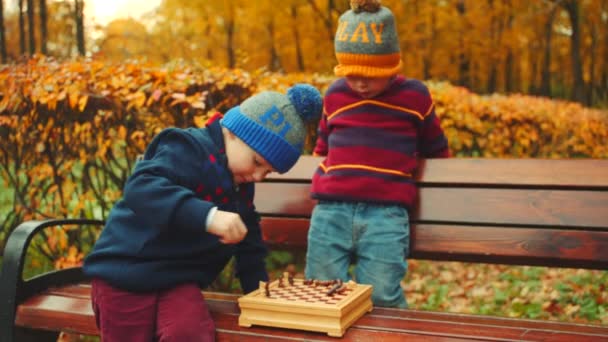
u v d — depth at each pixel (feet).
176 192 6.10
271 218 9.20
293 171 9.27
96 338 11.20
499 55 33.32
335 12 31.40
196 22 31.22
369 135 8.50
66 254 13.19
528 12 33.24
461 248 8.28
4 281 7.57
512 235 8.09
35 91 11.94
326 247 8.44
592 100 33.68
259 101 6.68
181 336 6.19
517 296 13.89
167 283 6.47
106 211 12.73
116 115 11.86
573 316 12.44
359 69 8.20
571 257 7.82
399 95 8.62
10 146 13.29
